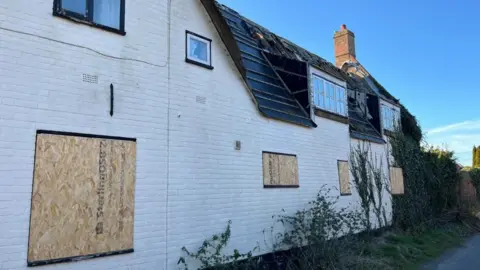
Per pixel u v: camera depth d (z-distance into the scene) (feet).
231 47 27.30
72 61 18.34
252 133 28.22
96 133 18.72
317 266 29.19
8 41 16.44
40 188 16.48
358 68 69.15
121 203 19.20
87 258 17.51
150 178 20.72
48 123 17.11
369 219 43.91
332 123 39.22
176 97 23.02
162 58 22.59
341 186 39.09
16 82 16.43
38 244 16.11
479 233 58.75
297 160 32.65
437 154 66.80
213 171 24.54
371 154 47.60
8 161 15.78
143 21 21.90
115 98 19.79
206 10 26.30
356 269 29.91
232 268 24.00
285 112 32.24
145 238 19.97
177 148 22.49
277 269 28.30
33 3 17.40
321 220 30.42
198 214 23.06
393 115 58.03
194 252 22.40
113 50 20.12
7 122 15.96
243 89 28.17
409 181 55.88
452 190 66.59
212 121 25.11
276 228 28.96
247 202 26.76
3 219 15.35
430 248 42.70
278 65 37.42
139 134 20.59
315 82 37.14
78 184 17.71
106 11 20.27
